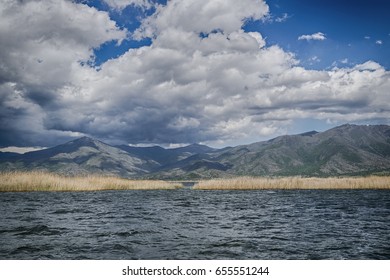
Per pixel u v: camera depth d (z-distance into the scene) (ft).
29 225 67.41
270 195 150.61
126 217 80.53
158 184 209.67
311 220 76.48
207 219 77.92
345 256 46.55
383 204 109.81
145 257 45.52
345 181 196.13
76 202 113.91
